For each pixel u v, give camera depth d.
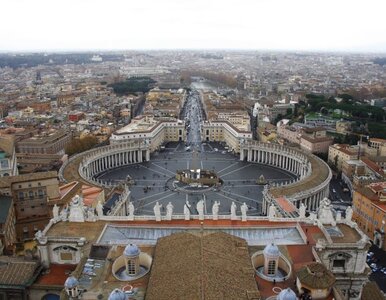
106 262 82.31
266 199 166.00
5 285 85.88
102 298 71.44
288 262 81.12
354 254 89.19
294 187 174.50
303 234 94.31
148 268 81.94
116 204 145.75
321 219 102.94
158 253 81.31
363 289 95.56
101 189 151.75
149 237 96.94
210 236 83.88
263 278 78.38
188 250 78.19
